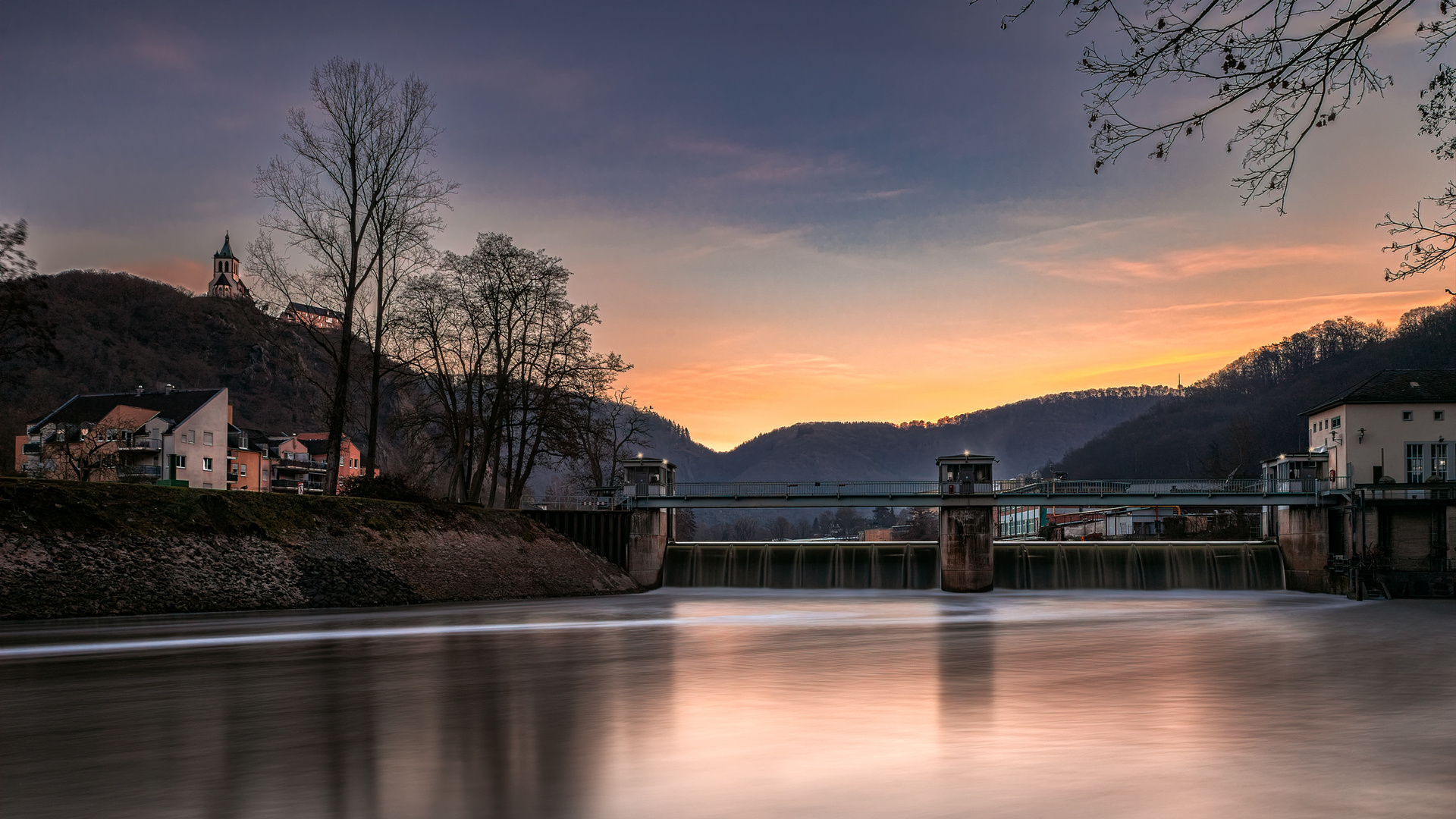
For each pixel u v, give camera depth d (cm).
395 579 5803
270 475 14175
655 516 8212
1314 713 2347
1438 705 2483
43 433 9338
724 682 2934
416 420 7675
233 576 4997
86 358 18462
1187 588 7781
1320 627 4991
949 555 7656
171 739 2044
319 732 2120
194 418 11725
